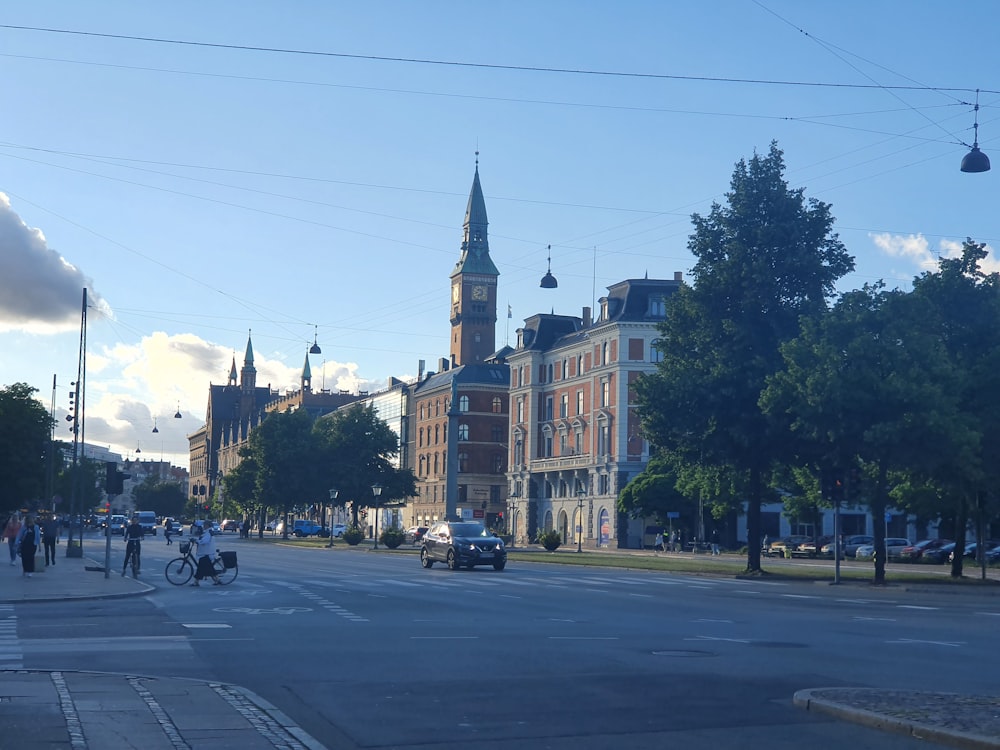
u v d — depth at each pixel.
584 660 15.34
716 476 50.28
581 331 101.00
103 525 141.50
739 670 14.41
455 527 47.78
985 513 44.34
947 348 43.25
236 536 127.56
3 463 81.00
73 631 19.02
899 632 20.06
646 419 46.84
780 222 45.97
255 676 13.62
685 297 47.00
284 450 107.12
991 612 26.28
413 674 13.86
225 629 19.55
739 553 80.38
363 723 10.61
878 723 10.41
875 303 41.03
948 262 44.06
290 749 9.24
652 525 92.56
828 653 16.44
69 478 138.50
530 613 23.64
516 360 113.50
